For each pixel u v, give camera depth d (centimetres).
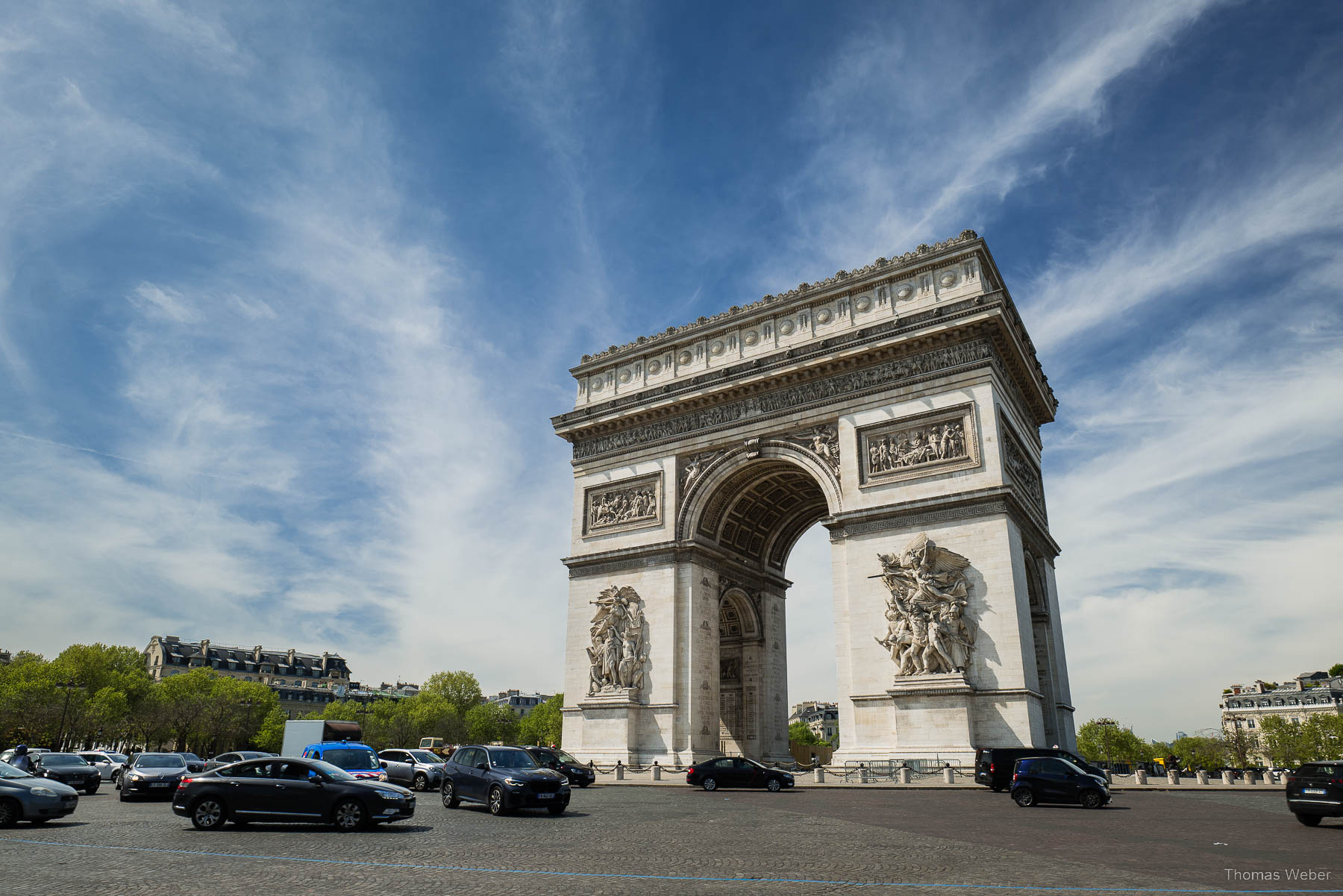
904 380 6362
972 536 5766
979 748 5366
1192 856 2347
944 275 6512
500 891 1822
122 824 3284
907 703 5631
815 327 7044
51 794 3247
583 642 7362
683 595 7038
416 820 3450
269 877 2012
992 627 5534
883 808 3988
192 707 17250
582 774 5694
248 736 19588
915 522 6009
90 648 17200
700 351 7694
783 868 2127
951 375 6153
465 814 3738
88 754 7062
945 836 2814
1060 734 6475
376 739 19912
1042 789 4119
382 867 2164
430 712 19988
